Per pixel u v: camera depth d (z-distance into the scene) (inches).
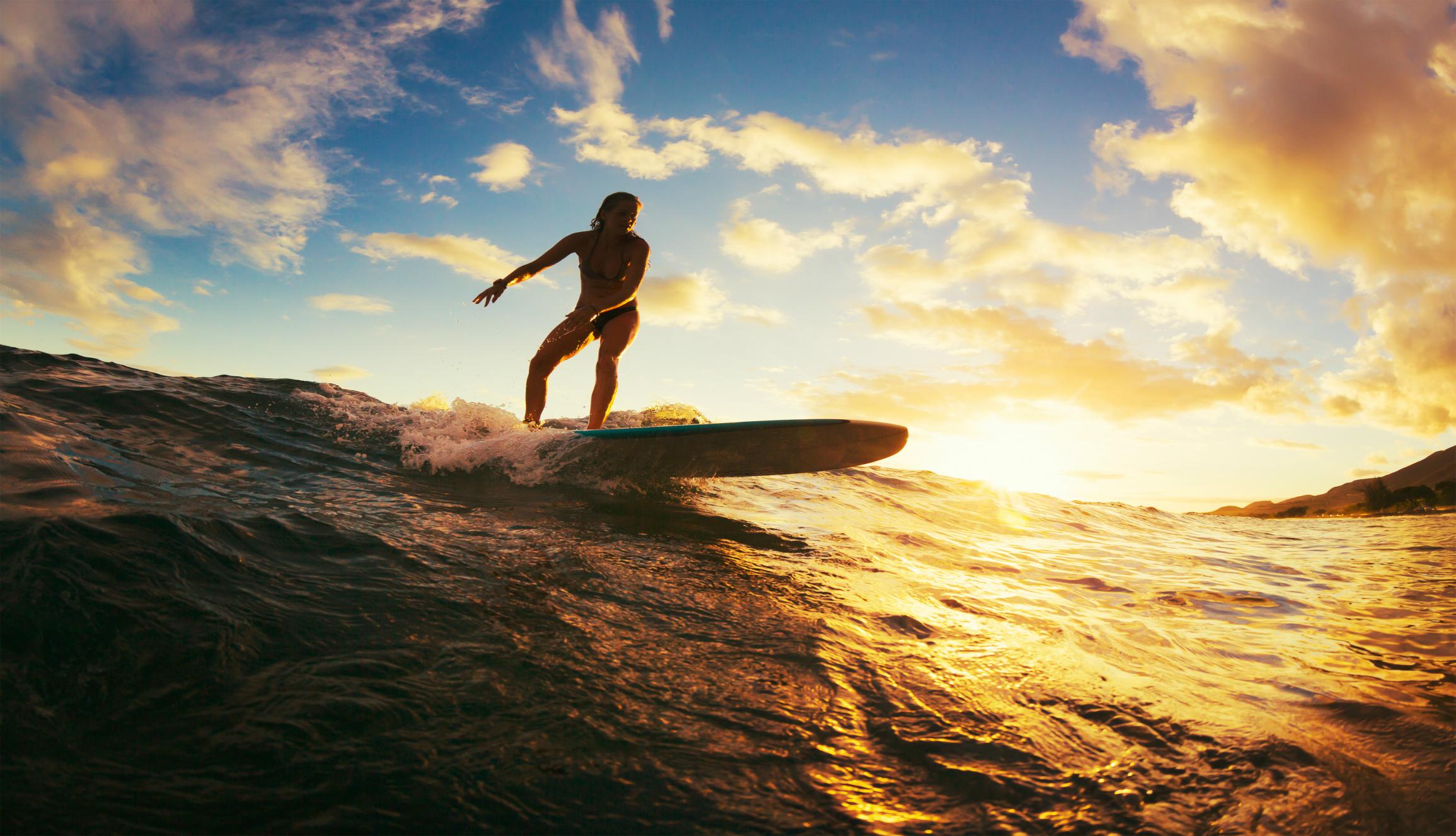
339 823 41.8
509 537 99.0
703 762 52.1
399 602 70.4
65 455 96.2
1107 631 99.6
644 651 68.9
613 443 151.6
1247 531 285.4
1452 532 272.1
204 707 50.1
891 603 97.2
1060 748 59.5
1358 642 103.8
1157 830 48.5
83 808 39.8
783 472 165.8
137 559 65.1
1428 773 58.0
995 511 234.4
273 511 89.6
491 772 48.1
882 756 55.9
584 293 186.7
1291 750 61.5
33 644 51.4
